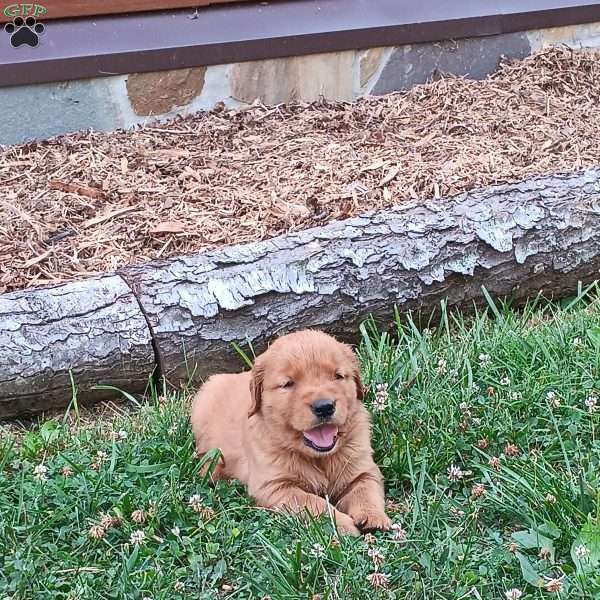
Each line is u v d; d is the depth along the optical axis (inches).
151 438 69.7
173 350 76.7
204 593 57.9
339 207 90.3
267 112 105.8
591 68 112.0
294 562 57.7
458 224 82.8
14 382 74.0
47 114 101.6
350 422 64.3
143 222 88.9
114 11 102.5
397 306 81.0
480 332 78.0
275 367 63.6
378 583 56.4
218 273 78.4
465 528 61.1
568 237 84.4
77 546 61.2
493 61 112.8
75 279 82.4
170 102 104.7
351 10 108.0
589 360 73.6
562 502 60.6
